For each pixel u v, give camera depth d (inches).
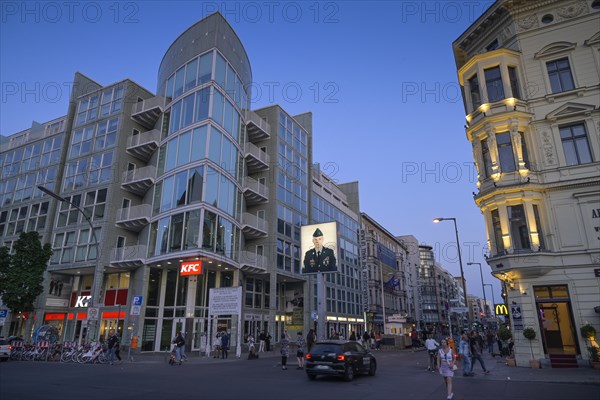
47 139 1583.4
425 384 546.6
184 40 1441.9
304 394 446.6
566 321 741.9
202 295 1277.1
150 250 1237.1
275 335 1557.6
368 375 653.9
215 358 1005.2
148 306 1202.6
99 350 879.1
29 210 1501.0
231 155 1344.7
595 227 742.5
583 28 842.2
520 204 790.5
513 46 896.3
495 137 839.1
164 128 1392.7
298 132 1845.5
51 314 1316.4
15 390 440.1
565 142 810.8
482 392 469.7
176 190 1218.0
